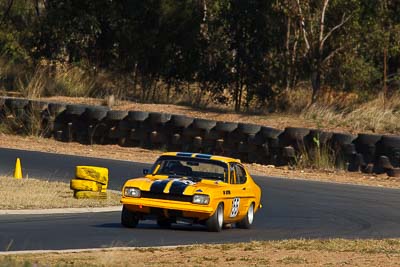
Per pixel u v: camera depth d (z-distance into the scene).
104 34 136.25
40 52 136.50
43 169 83.62
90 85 131.12
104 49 137.25
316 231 56.59
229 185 54.19
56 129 111.69
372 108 109.69
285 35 124.00
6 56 137.62
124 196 52.06
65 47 136.38
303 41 122.69
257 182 83.94
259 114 113.81
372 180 90.56
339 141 96.50
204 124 103.38
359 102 118.75
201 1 129.88
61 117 111.69
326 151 97.00
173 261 40.09
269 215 64.44
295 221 61.56
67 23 134.75
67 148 104.25
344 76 121.75
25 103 112.94
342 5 120.81
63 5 134.88
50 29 135.25
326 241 49.31
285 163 98.94
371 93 122.94
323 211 67.31
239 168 57.44
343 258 42.75
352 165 95.44
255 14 124.06
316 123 107.94
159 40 132.00
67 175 80.50
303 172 95.00
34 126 112.12
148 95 131.88
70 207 61.50
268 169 95.81
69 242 45.38
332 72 122.06
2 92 125.44
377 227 59.81
